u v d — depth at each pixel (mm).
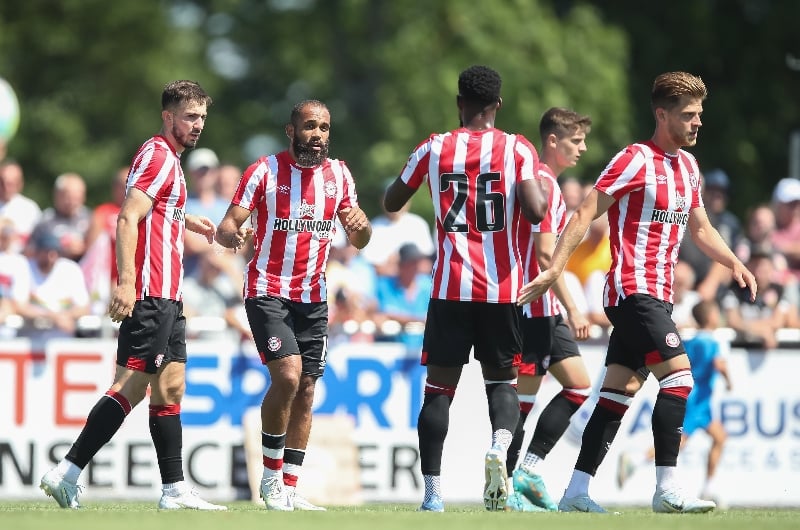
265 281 27859
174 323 27953
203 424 37781
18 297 40250
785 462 39625
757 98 93500
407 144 83250
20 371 37625
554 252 27031
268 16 111812
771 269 43469
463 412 38156
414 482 38375
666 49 92562
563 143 31734
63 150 99562
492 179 27188
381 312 42062
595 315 40906
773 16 94688
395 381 38562
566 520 23750
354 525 21797
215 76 113875
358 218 28359
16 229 43531
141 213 26938
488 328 27266
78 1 104438
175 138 27641
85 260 41562
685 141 27203
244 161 110562
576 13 85375
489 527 21734
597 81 82438
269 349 27453
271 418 27500
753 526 22844
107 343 37938
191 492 28625
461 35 84062
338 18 103312
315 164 27875
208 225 29125
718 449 39188
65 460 27391
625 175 26984
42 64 104125
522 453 37875
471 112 27609
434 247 46406
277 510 27031
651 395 38844
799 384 39750
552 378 38125
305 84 111875
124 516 23547
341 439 38062
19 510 25797
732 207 89500
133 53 106188
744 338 39656
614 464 38719
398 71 85062
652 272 27094
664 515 25969
